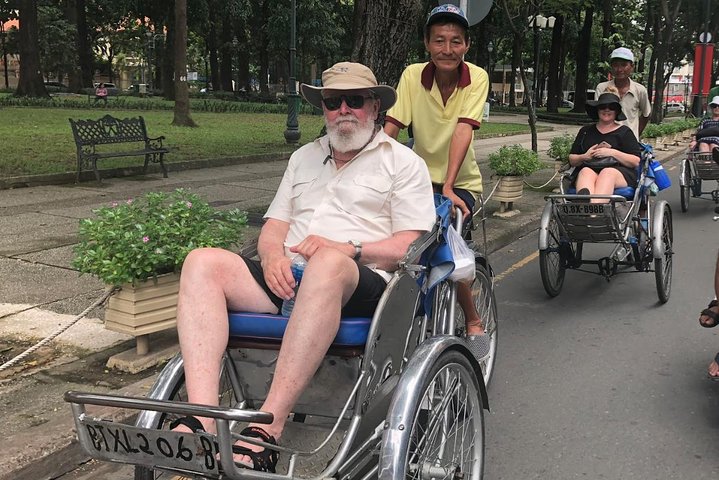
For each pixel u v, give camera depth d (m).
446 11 3.70
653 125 18.70
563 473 3.33
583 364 4.66
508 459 3.46
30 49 29.22
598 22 45.50
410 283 2.76
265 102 41.53
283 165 13.49
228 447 1.99
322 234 2.90
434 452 2.69
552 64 44.38
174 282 4.21
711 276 6.90
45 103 27.69
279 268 2.62
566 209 5.45
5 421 3.43
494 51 47.41
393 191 2.91
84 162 11.14
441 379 2.74
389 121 4.07
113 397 2.05
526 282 6.74
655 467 3.38
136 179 11.12
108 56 71.25
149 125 20.55
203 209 4.36
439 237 3.09
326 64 47.22
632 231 5.85
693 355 4.81
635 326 5.41
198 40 59.97
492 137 22.47
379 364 2.59
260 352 2.63
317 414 2.62
